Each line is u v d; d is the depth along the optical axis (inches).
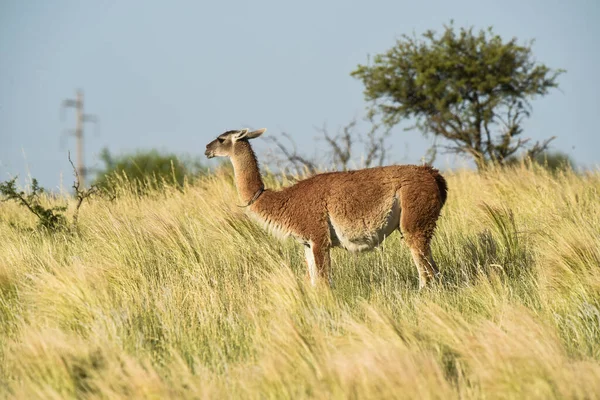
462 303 1220.5
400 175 1408.7
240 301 1234.6
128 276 1320.1
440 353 950.4
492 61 3324.3
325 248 1416.1
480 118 3297.2
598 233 1381.6
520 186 1951.3
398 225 1434.5
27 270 1390.3
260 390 869.2
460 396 835.4
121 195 2060.8
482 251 1467.8
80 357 943.0
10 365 988.6
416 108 3494.1
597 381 838.5
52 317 1162.6
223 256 1475.1
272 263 1392.7
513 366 866.8
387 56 3560.5
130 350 1033.5
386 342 924.6
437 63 3395.7
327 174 1438.2
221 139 1481.3
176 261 1457.9
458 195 1952.5
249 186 1465.3
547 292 1209.4
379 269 1453.0
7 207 1995.6
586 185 1908.2
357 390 823.7
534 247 1469.0
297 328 999.6
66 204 2034.9
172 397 831.7
